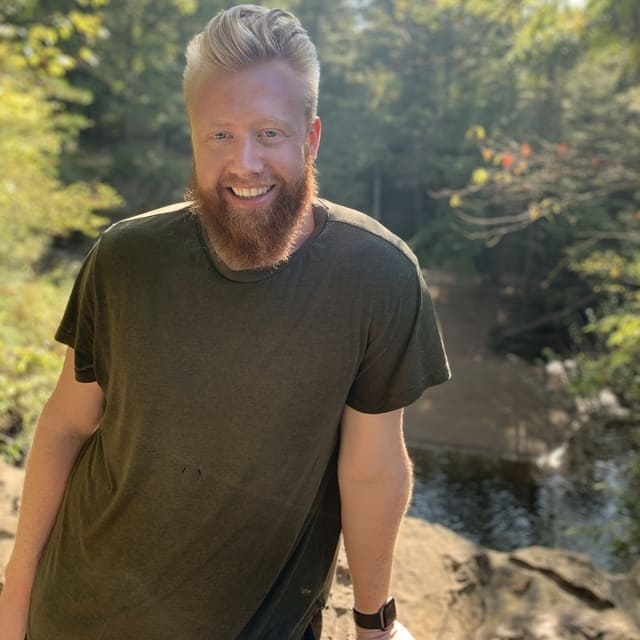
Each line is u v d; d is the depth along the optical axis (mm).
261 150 1006
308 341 1048
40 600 1261
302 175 1035
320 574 1266
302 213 1039
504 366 14625
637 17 8430
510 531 7797
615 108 11391
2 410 5363
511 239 18531
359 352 1068
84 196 11016
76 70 21125
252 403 1060
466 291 19531
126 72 21688
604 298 15641
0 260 9242
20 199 8820
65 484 1285
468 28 18203
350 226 1070
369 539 1189
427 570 2414
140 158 21406
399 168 21422
